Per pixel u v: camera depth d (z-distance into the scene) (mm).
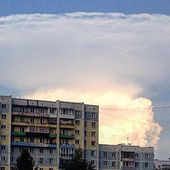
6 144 190500
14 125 193750
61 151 198250
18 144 193000
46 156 196250
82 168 163375
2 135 190625
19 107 196250
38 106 198625
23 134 194250
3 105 192625
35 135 196125
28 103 197500
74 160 165375
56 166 196375
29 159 155375
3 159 189125
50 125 198500
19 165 154250
